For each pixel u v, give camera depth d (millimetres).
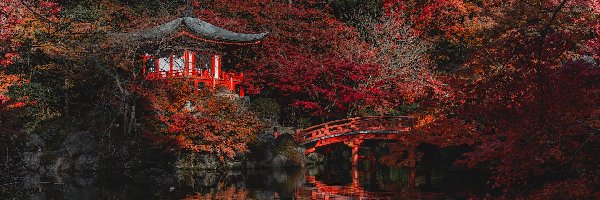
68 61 30562
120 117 30719
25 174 25641
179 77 31266
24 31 27656
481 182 25578
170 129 28406
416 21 42281
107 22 36406
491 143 15164
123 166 27984
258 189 23391
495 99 11219
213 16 39562
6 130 25062
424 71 37688
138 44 30062
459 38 40281
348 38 40625
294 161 31891
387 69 36500
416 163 34500
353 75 34344
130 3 40938
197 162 29547
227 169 30078
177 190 22688
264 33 36375
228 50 37469
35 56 30594
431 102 14461
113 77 29188
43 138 28375
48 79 31859
